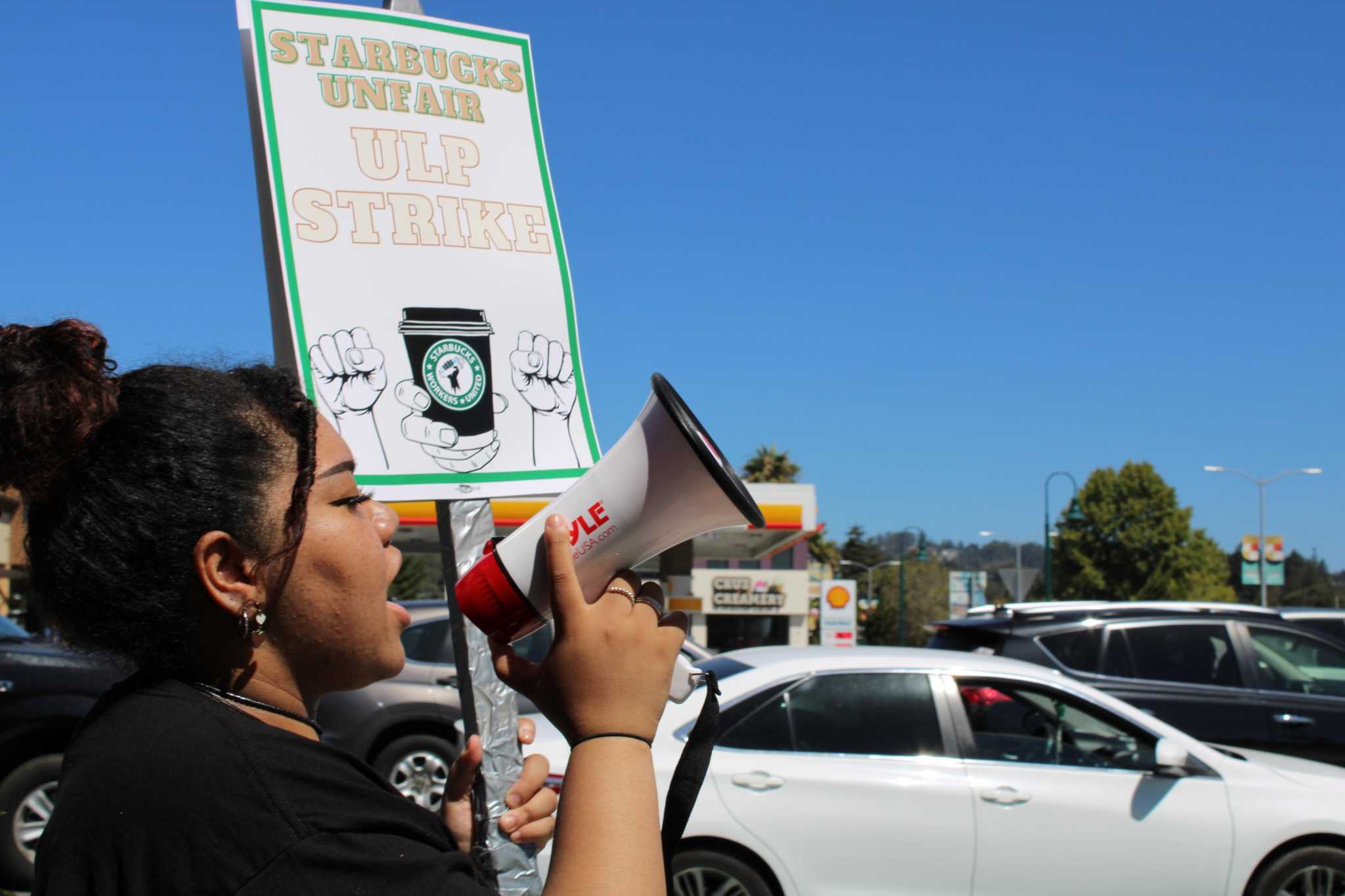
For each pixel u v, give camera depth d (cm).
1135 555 5756
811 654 571
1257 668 791
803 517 2236
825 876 506
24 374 115
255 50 201
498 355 212
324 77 206
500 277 215
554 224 224
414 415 202
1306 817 522
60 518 117
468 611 130
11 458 114
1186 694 776
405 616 137
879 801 514
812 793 513
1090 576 5797
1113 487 5856
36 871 113
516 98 225
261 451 122
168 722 113
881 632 6269
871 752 529
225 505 118
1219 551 5862
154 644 119
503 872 182
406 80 213
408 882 108
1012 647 797
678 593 2014
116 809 108
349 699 824
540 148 225
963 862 509
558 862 113
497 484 207
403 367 202
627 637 122
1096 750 544
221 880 105
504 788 192
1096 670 788
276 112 200
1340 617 854
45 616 124
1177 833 517
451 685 836
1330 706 779
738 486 128
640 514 128
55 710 623
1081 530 5884
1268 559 4512
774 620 3231
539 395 216
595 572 129
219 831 107
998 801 516
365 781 117
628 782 116
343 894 106
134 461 117
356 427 197
